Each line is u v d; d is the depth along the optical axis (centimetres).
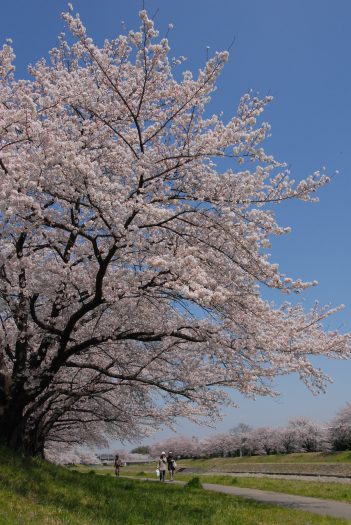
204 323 1043
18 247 984
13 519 596
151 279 918
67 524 636
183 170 984
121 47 999
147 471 4150
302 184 911
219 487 1872
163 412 1608
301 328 1141
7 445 1009
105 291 908
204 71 905
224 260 976
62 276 942
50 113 1026
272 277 895
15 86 1093
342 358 1135
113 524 728
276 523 909
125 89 995
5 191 750
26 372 995
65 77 1070
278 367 1061
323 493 1555
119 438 2034
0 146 891
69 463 4700
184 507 1042
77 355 1270
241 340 1002
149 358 1255
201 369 1220
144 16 848
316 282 905
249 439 6675
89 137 1057
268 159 918
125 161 993
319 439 5788
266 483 2066
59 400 1415
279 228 912
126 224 878
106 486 1149
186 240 959
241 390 1160
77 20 902
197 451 7712
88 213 942
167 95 991
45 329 979
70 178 831
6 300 955
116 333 1109
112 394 1538
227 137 919
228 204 920
